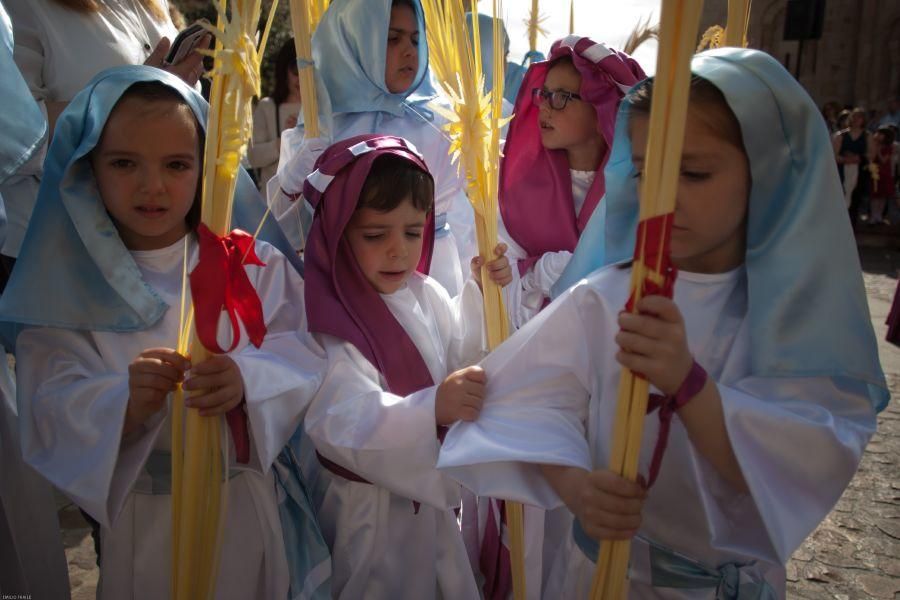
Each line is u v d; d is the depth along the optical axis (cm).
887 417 427
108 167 160
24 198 232
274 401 161
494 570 211
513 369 148
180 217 166
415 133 291
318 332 177
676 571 145
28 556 194
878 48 1877
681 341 114
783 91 127
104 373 166
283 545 175
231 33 133
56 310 164
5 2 251
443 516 192
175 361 150
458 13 172
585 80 247
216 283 145
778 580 154
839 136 1205
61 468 157
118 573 172
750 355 134
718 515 136
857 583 273
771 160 128
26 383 164
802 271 129
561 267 253
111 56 267
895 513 322
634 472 120
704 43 207
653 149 109
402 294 191
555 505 139
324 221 181
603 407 141
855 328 129
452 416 153
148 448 160
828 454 126
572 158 266
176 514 154
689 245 131
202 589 152
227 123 138
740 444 122
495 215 185
